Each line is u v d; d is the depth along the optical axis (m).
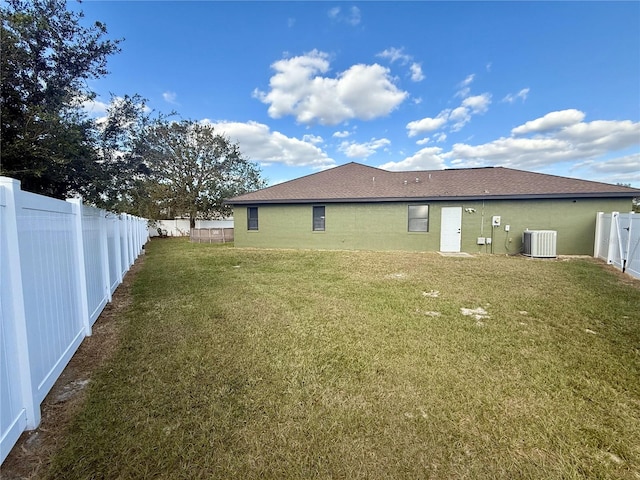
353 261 9.17
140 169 6.11
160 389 2.41
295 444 1.83
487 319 4.07
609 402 2.26
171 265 8.75
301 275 7.07
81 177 5.04
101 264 4.56
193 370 2.71
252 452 1.77
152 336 3.50
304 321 3.99
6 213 1.80
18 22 3.78
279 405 2.21
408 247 11.84
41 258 2.28
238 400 2.27
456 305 4.69
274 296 5.23
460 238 11.30
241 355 3.01
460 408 2.18
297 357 2.97
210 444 1.82
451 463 1.70
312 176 15.04
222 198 22.80
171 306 4.67
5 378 1.72
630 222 6.99
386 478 1.60
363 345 3.25
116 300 5.08
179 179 21.41
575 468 1.67
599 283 6.11
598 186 10.59
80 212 3.37
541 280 6.41
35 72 4.38
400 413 2.12
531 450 1.80
